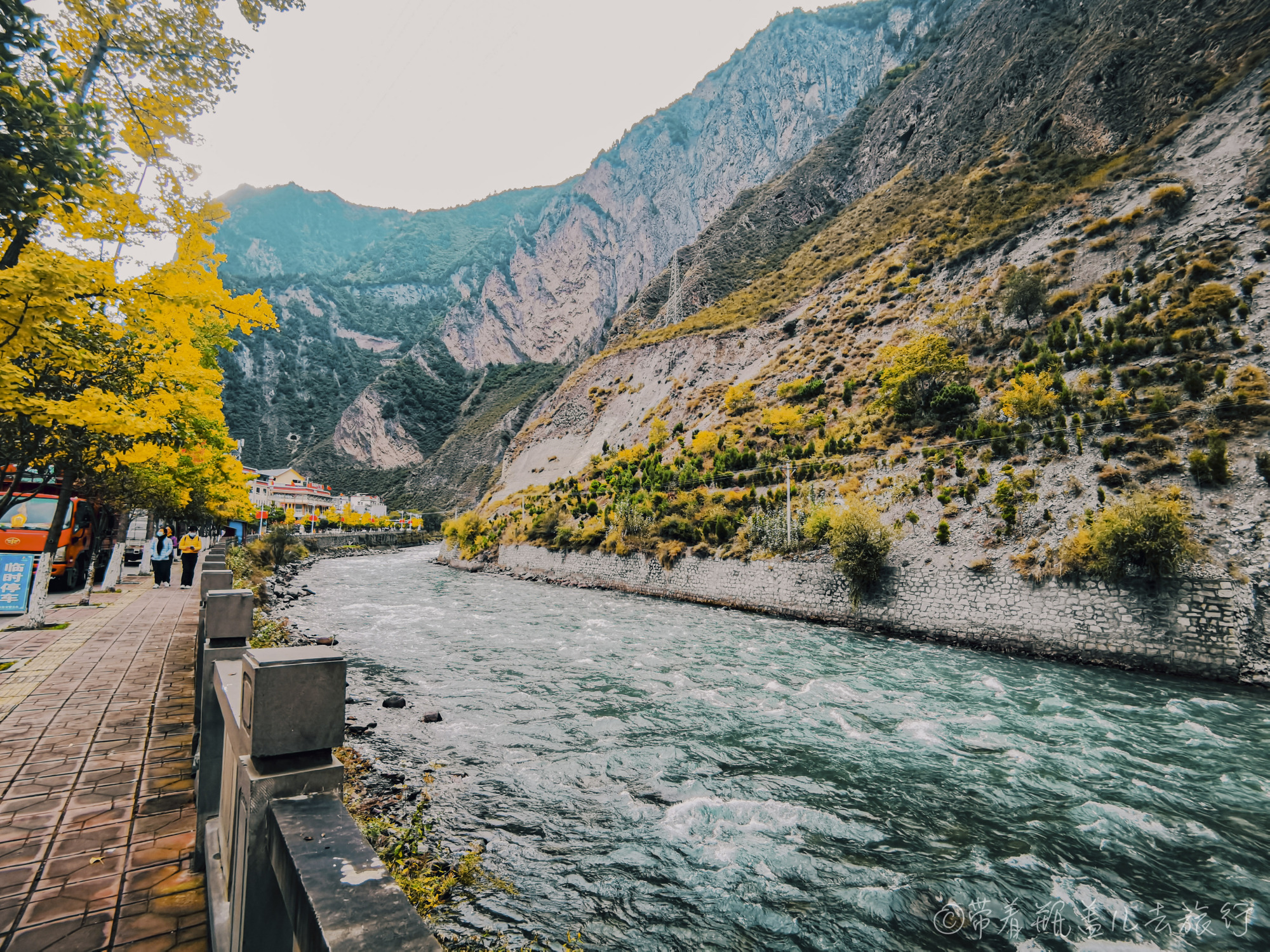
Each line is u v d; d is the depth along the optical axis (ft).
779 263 280.31
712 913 20.44
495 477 365.61
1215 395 78.43
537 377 557.74
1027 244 156.87
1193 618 59.21
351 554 234.38
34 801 14.43
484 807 27.09
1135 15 187.32
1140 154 153.28
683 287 299.38
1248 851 24.91
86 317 23.98
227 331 54.03
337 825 5.39
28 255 18.01
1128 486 73.05
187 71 25.18
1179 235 120.16
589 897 20.98
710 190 609.01
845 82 549.95
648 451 195.00
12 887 10.94
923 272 183.52
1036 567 70.59
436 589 125.18
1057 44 218.18
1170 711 45.55
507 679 49.93
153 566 59.16
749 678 51.83
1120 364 97.50
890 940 19.33
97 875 11.48
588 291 631.56
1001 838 25.67
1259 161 116.67
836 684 50.26
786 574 94.79
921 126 271.08
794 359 187.42
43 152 19.84
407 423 512.22
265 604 72.95
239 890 6.20
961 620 73.92
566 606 100.68
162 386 28.14
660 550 120.37
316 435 530.27
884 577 82.64
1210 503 66.28
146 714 21.02
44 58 20.02
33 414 22.58
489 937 18.52
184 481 59.57
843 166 317.63
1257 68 137.90
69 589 52.11
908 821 26.96
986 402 116.06
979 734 38.58
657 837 25.14
